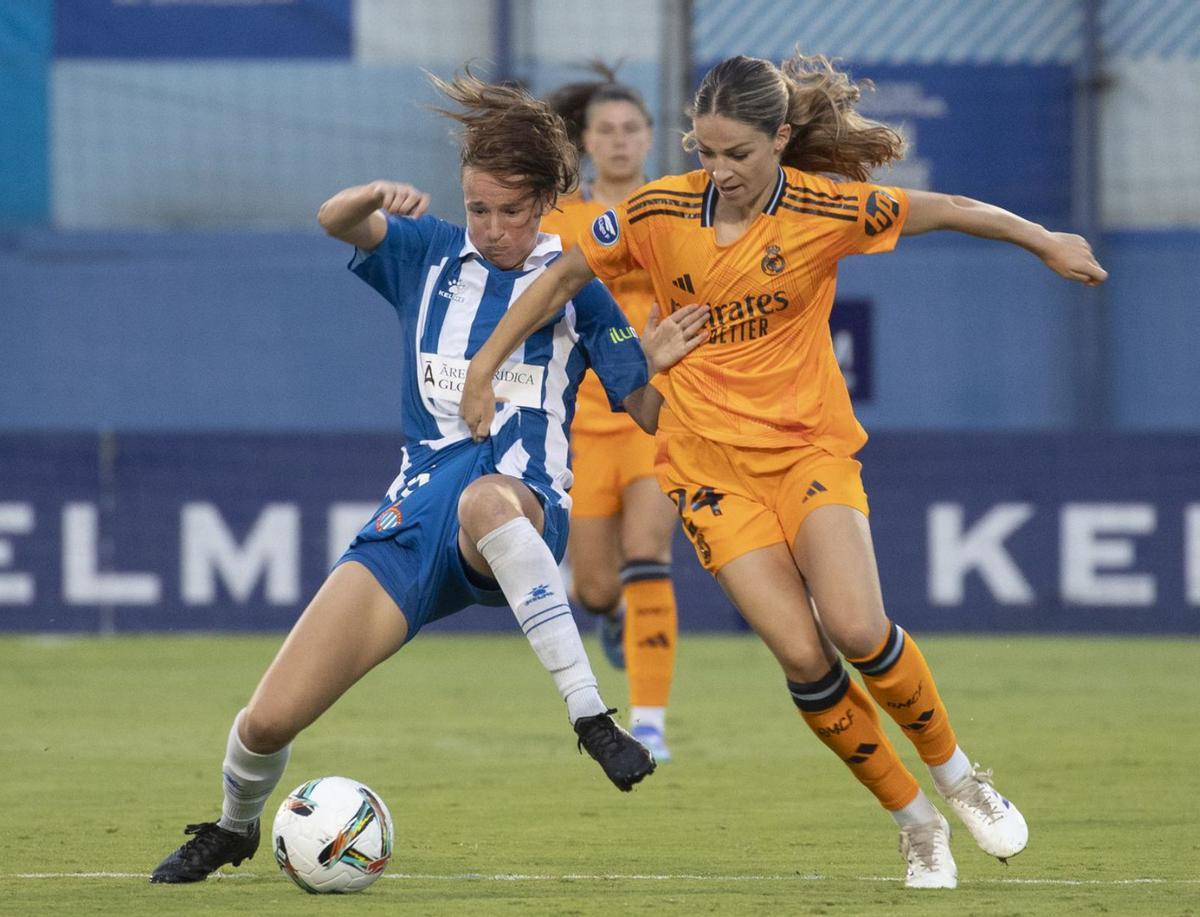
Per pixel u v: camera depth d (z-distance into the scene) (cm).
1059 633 4022
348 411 4806
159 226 4947
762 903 1373
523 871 1561
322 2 4916
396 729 2683
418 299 1527
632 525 2420
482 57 4872
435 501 1456
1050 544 4025
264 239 4809
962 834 1795
